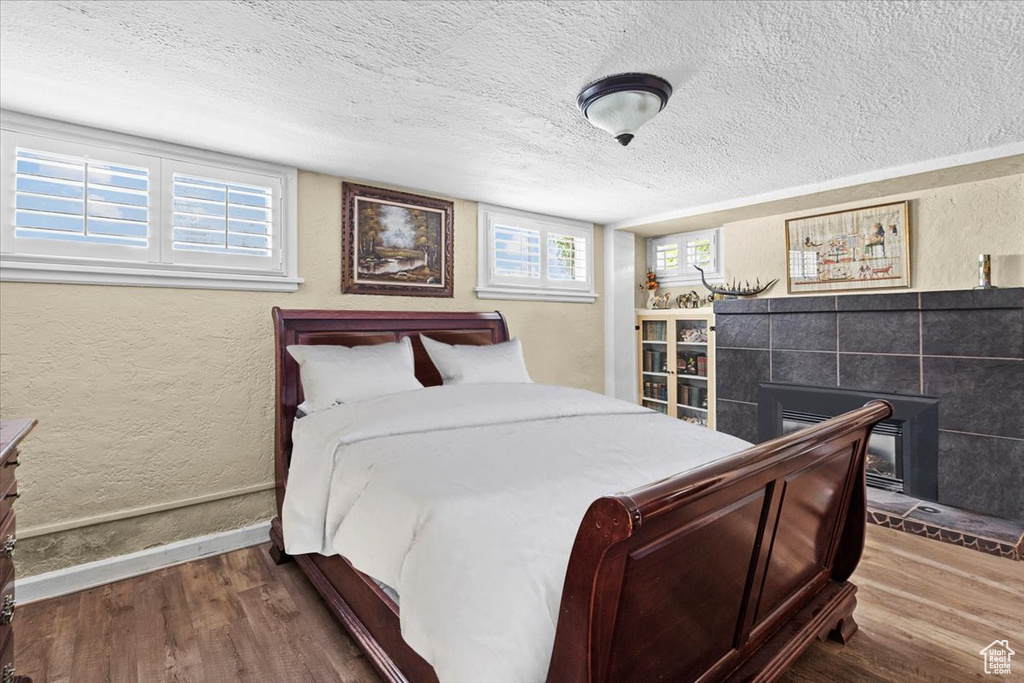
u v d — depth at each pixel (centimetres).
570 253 423
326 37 151
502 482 137
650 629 106
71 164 216
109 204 222
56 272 212
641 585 99
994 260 286
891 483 314
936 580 220
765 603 146
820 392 341
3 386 205
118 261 224
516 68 170
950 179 287
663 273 475
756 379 376
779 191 329
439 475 143
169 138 233
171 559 239
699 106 200
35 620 192
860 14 140
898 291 322
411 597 116
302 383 246
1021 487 265
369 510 149
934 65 168
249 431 265
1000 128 223
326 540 174
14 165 204
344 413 212
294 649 174
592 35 150
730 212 371
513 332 387
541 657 103
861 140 238
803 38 152
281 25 145
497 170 285
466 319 334
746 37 152
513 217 382
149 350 237
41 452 212
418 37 151
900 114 208
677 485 92
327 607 201
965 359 284
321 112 205
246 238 261
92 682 158
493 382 278
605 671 96
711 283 434
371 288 308
